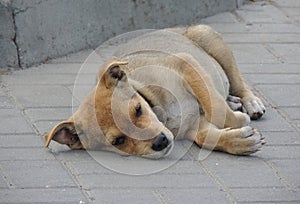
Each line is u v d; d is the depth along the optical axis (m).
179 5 9.16
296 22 9.21
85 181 6.05
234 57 8.15
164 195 5.84
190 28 7.47
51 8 8.16
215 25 9.16
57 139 6.38
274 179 6.06
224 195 5.84
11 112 7.16
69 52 8.42
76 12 8.38
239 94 7.35
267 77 7.87
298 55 8.38
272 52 8.44
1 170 6.19
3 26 7.92
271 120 7.05
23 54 8.07
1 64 8.04
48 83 7.75
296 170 6.19
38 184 5.99
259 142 6.36
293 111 7.20
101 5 8.56
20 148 6.55
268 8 9.61
